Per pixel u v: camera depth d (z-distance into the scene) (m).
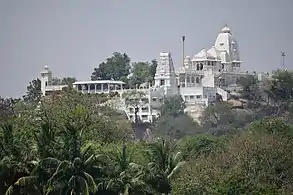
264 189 109.81
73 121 137.50
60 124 133.00
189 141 163.62
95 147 120.44
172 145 163.88
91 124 149.00
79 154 105.44
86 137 136.50
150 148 128.38
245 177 112.94
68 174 103.69
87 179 103.56
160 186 122.06
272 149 124.25
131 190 112.75
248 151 124.06
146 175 120.44
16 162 104.56
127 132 181.88
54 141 106.44
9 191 102.62
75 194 102.88
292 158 123.19
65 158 104.88
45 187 102.94
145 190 118.75
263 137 135.62
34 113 151.75
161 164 124.62
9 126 109.81
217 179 113.81
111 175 111.38
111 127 160.62
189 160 143.75
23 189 104.38
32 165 105.00
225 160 124.62
